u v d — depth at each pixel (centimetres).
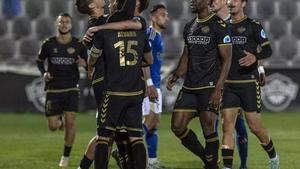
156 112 3070
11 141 4116
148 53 2266
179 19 7175
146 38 2245
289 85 6200
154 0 7125
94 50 2184
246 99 2694
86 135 4481
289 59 7138
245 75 2691
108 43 2169
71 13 7181
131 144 2223
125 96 2181
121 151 2344
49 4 7250
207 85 2427
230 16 2797
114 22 2200
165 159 3394
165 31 7100
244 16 2725
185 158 3434
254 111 2708
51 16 7231
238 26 2708
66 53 3291
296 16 7381
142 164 2200
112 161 3241
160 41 3092
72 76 3303
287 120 5588
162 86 6084
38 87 6041
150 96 2839
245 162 2919
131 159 2283
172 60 6831
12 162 3231
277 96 6200
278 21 7325
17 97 6047
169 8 7194
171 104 6084
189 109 2475
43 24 7169
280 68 6191
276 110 6209
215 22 2416
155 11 3095
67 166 3133
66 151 3172
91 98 6056
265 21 7325
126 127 2222
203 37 2416
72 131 3194
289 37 7262
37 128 4966
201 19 2439
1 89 6025
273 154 2781
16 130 4806
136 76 2202
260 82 2895
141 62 2233
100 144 2203
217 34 2406
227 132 2681
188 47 2467
